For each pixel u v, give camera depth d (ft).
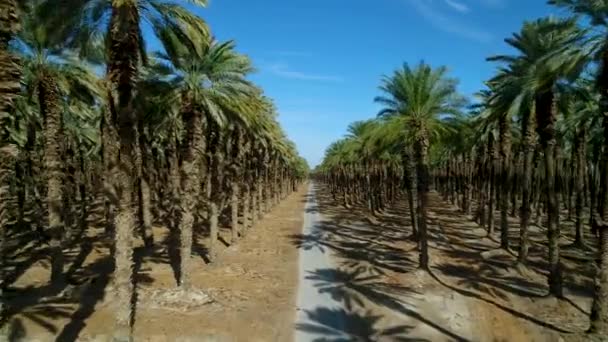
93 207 142.51
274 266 75.97
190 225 57.00
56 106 53.42
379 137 88.43
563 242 98.58
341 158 205.57
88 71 55.52
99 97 57.67
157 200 123.24
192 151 58.90
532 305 56.65
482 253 87.15
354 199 203.51
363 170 186.29
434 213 162.30
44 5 38.22
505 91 69.51
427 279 68.23
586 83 64.39
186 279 56.18
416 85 75.20
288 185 284.00
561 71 51.42
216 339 43.78
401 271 73.20
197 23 41.39
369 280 67.31
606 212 44.06
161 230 105.40
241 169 99.30
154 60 59.00
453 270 74.69
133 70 39.09
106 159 50.14
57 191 55.01
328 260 81.71
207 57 59.93
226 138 89.56
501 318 52.11
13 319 44.21
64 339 41.47
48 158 53.78
